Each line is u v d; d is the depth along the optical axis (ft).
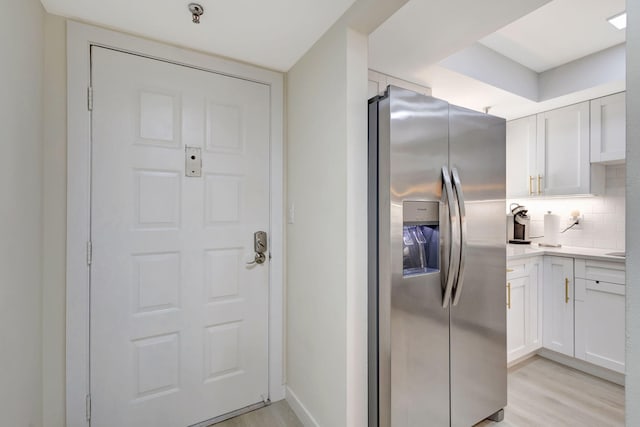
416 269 4.90
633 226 1.66
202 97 5.60
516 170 9.72
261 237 6.21
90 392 4.76
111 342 4.91
